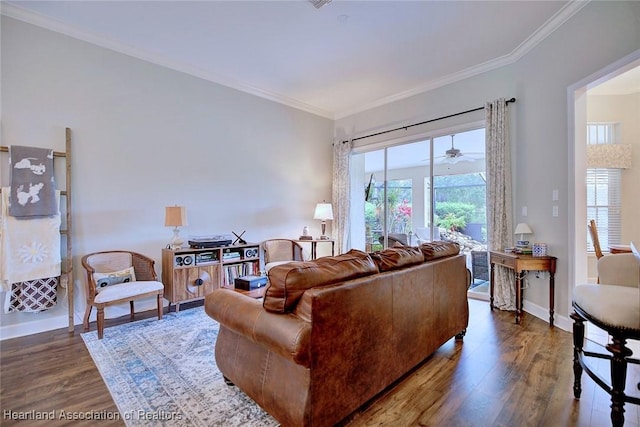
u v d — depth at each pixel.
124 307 3.45
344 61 3.86
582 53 2.75
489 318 3.27
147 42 3.44
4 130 2.81
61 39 3.11
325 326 1.44
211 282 3.73
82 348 2.56
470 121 4.07
